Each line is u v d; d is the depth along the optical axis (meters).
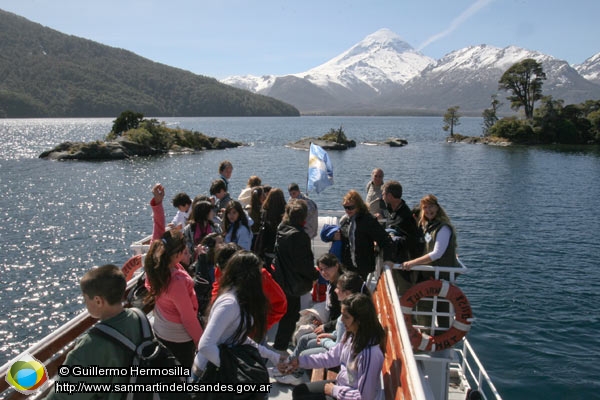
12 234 28.70
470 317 5.25
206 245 5.30
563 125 111.62
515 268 21.77
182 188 46.38
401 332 3.78
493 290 18.98
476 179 53.25
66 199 40.28
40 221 32.12
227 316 3.31
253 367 3.32
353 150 90.75
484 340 14.87
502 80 125.06
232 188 45.44
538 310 17.08
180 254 3.85
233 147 94.69
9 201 38.97
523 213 34.94
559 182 51.41
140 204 38.47
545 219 32.84
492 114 128.00
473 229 29.73
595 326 15.82
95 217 33.56
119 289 2.88
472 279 20.23
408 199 40.81
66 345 4.38
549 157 80.31
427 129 192.50
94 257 24.44
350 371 3.77
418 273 5.89
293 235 5.16
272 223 6.25
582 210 36.16
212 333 3.26
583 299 18.08
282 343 5.55
